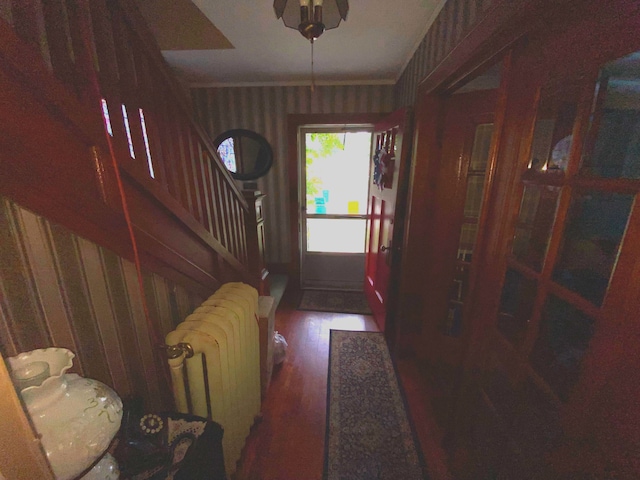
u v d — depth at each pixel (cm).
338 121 286
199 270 133
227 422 116
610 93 62
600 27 63
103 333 92
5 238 64
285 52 205
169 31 172
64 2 70
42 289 73
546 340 82
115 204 85
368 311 290
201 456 83
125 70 88
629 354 56
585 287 69
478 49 103
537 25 80
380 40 184
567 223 75
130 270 101
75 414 58
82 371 85
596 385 63
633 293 55
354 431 156
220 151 304
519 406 90
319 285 352
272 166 309
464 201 174
